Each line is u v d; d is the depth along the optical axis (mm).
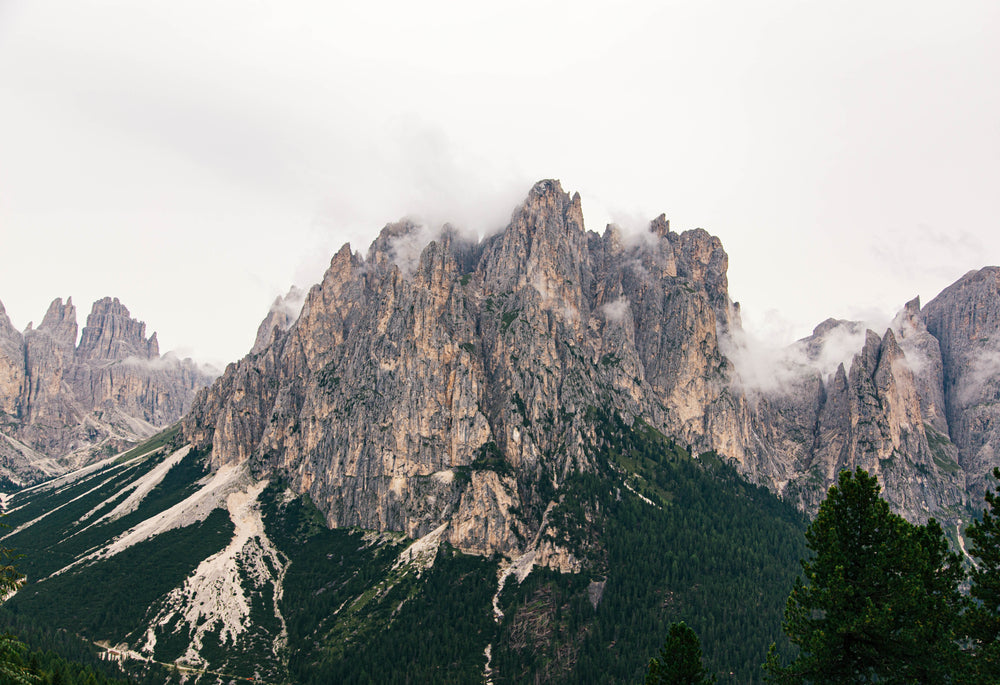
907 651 57438
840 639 60219
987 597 60562
